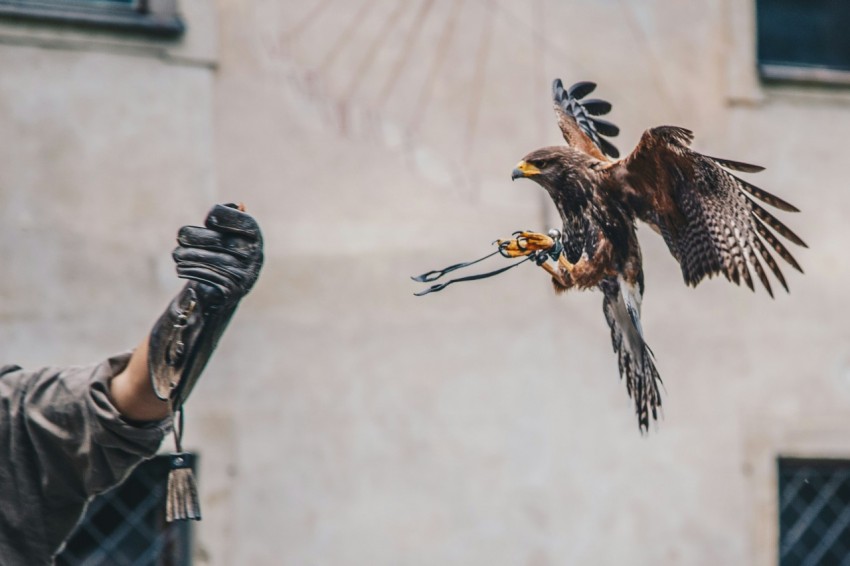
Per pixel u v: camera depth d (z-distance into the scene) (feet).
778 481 41.78
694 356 40.91
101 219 37.11
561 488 39.32
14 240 36.58
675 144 16.02
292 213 38.34
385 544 38.19
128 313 36.99
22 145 36.94
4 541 22.53
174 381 21.49
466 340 39.06
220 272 21.30
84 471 22.38
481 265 39.22
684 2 41.88
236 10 38.45
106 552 37.01
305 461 37.91
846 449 41.60
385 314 38.63
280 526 37.63
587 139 18.33
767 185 42.19
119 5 37.93
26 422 22.50
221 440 37.37
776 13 43.73
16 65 37.06
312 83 38.75
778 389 41.37
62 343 36.52
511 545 38.91
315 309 38.27
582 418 39.60
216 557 37.24
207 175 37.93
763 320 41.50
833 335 41.93
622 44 41.24
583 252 16.93
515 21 40.27
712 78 41.93
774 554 40.91
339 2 39.11
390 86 39.27
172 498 21.21
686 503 40.29
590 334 39.81
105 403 22.02
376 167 38.96
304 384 38.01
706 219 16.15
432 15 39.63
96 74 37.47
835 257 42.32
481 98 39.81
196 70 38.09
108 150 37.37
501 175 39.68
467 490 38.75
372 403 38.37
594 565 39.42
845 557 42.11
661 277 40.91
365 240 38.73
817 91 42.70
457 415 38.83
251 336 37.83
